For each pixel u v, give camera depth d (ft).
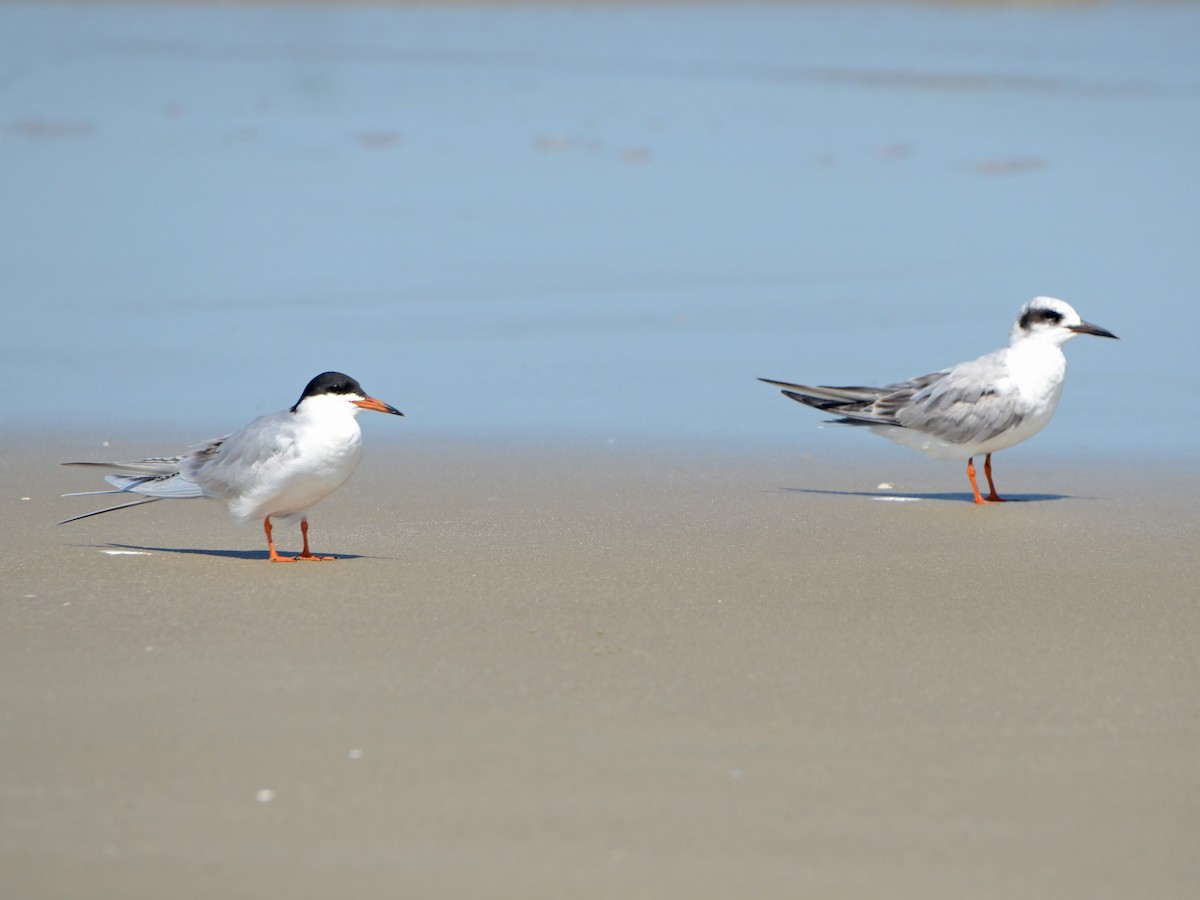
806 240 77.66
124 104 109.19
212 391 54.13
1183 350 60.64
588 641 30.58
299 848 21.68
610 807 23.06
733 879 21.04
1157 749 25.53
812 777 24.23
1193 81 119.34
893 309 65.87
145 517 41.06
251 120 104.68
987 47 137.08
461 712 26.66
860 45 138.92
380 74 123.13
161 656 29.32
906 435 44.88
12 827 22.20
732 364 58.85
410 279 70.08
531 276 71.00
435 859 21.43
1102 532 40.14
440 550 37.73
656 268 72.54
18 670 28.45
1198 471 46.68
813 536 39.55
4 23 146.20
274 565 36.06
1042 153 96.48
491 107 110.32
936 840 22.29
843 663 29.50
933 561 37.19
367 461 47.52
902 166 93.56
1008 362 43.78
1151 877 21.43
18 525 39.63
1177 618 32.63
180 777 23.86
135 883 20.70
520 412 53.06
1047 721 26.68
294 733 25.59
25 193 83.87
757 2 170.30
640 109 110.22
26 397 53.06
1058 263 72.90
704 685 28.14
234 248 74.38
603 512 41.86
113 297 66.23
